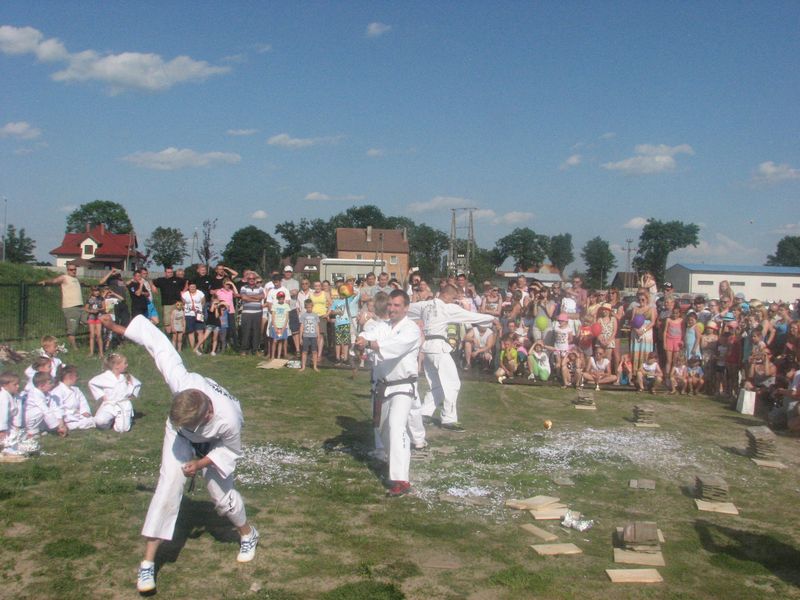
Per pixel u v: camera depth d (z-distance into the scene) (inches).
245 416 373.7
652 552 207.3
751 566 201.3
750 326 496.7
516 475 281.6
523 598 177.2
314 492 251.0
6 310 693.3
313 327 534.3
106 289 544.7
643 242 3248.0
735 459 325.7
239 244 3715.6
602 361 520.7
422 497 250.1
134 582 177.3
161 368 185.3
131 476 260.4
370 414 387.2
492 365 557.0
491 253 4128.9
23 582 175.2
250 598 171.3
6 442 282.8
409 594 176.9
